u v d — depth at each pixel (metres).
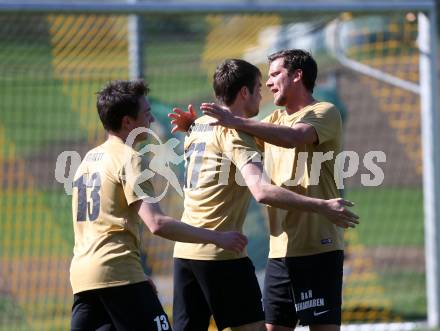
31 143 52.28
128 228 15.62
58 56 31.75
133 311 15.37
